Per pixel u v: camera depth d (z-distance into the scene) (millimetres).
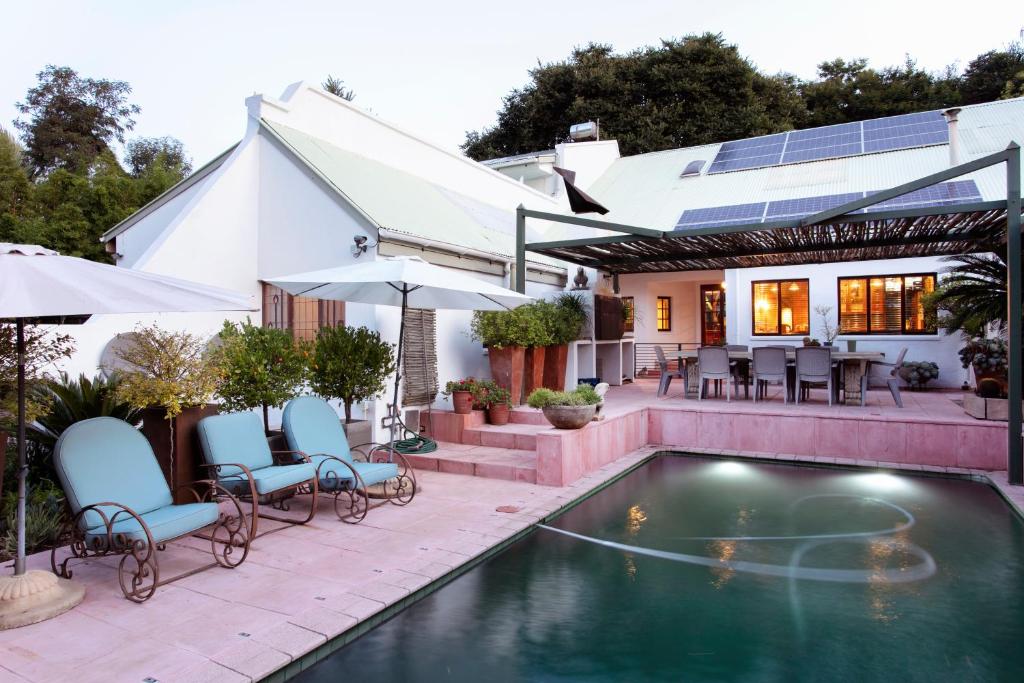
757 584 4895
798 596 4660
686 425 10453
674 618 4273
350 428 7984
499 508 6699
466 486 7676
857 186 12992
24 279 3443
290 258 9523
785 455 9625
